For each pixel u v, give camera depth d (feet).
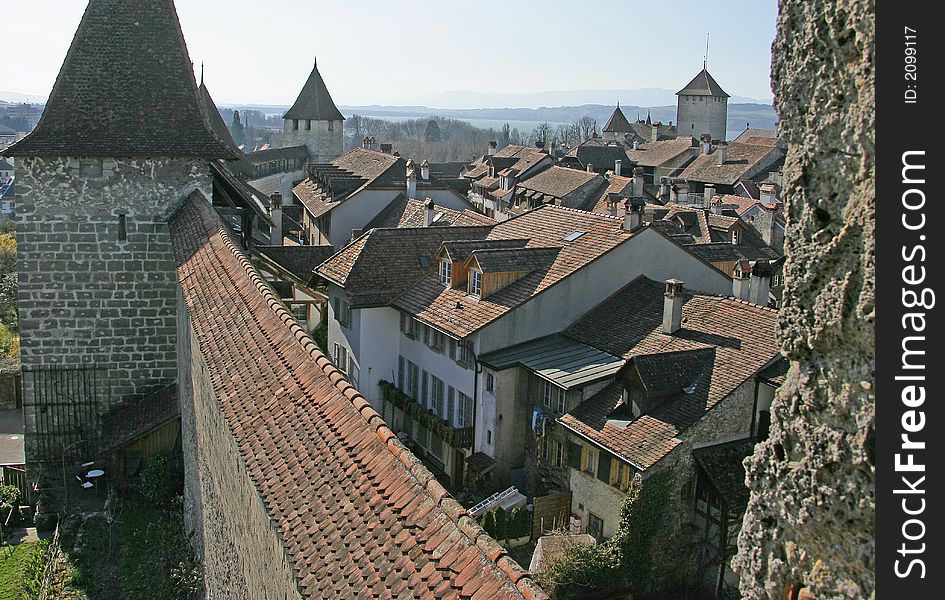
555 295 103.09
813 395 15.83
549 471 94.38
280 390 40.70
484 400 100.48
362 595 25.13
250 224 102.47
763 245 188.44
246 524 40.16
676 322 94.43
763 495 17.26
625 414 86.89
